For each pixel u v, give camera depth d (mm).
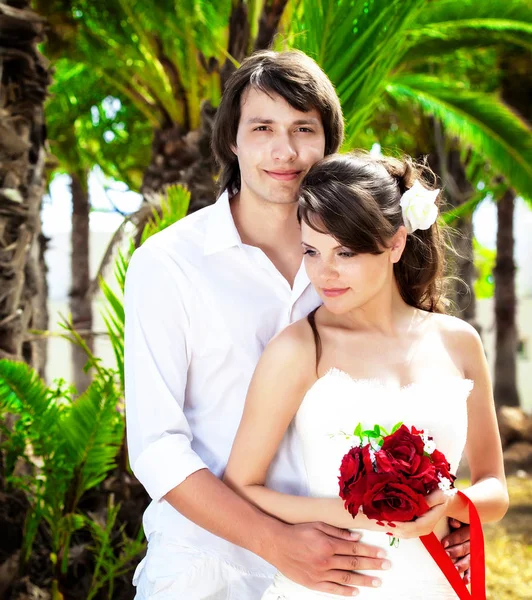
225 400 2264
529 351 18562
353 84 3740
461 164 9453
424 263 2336
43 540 3844
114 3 6449
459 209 4988
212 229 2281
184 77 6238
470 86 8820
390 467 1802
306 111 2248
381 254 2029
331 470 2059
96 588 3561
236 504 2014
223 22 5957
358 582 1986
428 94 5984
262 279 2285
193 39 5984
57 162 4535
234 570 2225
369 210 1964
